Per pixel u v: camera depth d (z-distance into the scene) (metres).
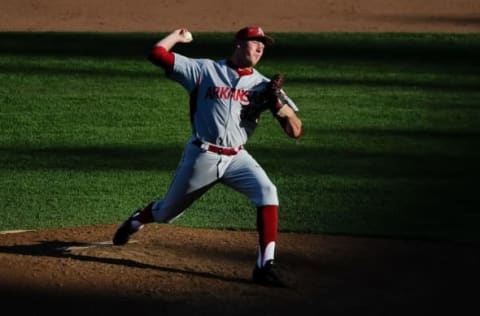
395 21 81.44
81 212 36.84
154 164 44.38
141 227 30.75
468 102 57.84
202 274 28.53
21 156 45.47
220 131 27.62
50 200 38.53
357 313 25.59
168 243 31.72
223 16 83.00
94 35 75.19
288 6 87.00
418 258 30.86
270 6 86.81
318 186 41.06
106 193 39.69
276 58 67.56
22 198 38.75
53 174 42.50
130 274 28.23
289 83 61.00
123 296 26.47
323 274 28.95
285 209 37.38
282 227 34.62
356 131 51.12
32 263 28.97
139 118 53.00
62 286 27.11
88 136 49.31
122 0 88.75
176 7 86.38
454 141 49.44
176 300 26.25
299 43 72.38
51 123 51.72
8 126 51.00
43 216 36.22
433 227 35.03
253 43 27.44
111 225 34.25
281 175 42.72
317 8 86.31
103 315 25.17
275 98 27.03
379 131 51.22
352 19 82.12
